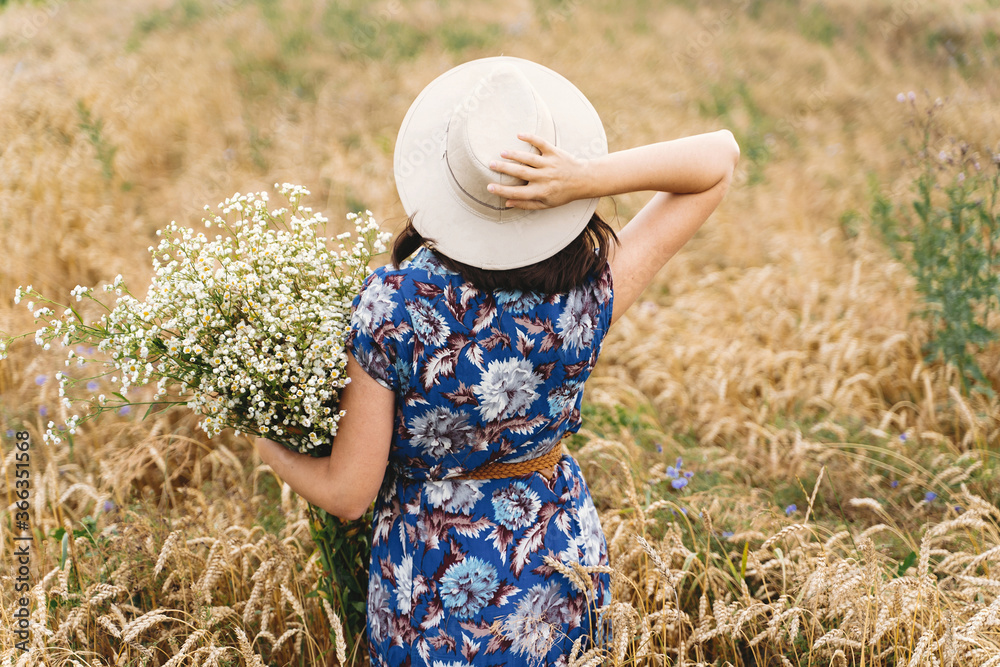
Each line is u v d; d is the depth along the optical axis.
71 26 9.62
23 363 3.61
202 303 1.60
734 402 3.81
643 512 2.34
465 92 1.46
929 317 4.02
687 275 5.34
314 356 1.50
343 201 5.88
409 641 1.56
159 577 2.38
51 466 2.55
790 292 4.84
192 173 6.01
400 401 1.47
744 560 2.24
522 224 1.41
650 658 2.05
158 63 8.52
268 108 7.84
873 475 3.20
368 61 9.41
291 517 2.63
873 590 2.07
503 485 1.56
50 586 2.30
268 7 11.08
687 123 8.17
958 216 3.77
